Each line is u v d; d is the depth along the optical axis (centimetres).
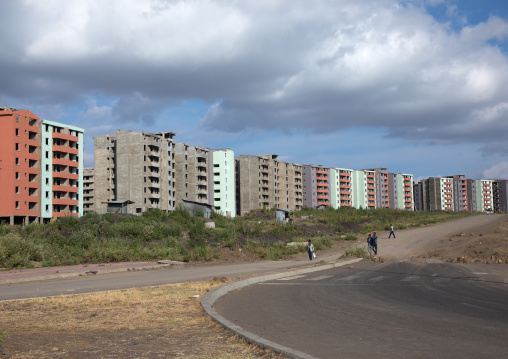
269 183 14962
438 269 2681
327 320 1042
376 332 895
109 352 743
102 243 4078
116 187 10438
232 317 1095
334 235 7006
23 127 8288
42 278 2214
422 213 11931
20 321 1050
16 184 8100
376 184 19562
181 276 2269
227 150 13500
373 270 2702
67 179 9188
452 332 889
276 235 6122
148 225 5097
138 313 1148
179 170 11900
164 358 702
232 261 3516
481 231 6075
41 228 5056
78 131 9569
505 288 1712
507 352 719
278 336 859
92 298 1415
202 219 6938
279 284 1933
